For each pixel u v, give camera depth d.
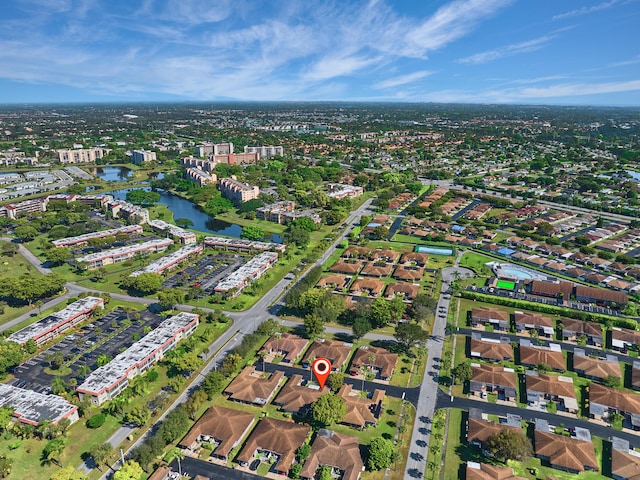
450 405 161.00
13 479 127.94
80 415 154.38
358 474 129.12
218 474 131.12
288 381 170.12
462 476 130.62
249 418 149.50
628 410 154.75
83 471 130.88
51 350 192.75
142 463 129.75
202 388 161.38
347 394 162.62
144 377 172.75
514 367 183.50
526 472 132.75
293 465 133.12
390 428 149.50
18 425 144.00
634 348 196.00
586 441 140.00
